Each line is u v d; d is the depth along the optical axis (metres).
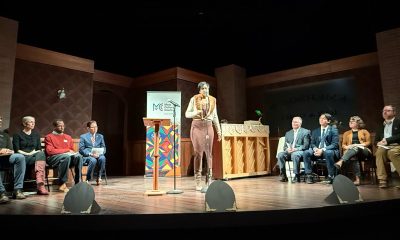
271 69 8.16
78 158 4.28
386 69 5.79
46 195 3.69
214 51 7.97
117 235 2.40
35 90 5.57
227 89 8.04
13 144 3.93
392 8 5.75
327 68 6.95
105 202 3.01
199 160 4.02
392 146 3.89
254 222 2.42
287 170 5.60
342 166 4.54
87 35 6.87
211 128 3.96
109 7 6.01
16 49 5.36
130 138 8.05
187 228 2.38
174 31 7.12
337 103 6.75
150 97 6.68
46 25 6.26
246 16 6.55
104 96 8.55
